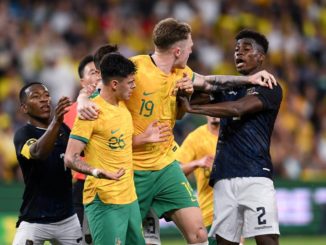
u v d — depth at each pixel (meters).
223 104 18.64
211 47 50.09
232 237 19.20
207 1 52.28
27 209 19.30
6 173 37.94
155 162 18.67
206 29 50.88
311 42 54.66
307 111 49.47
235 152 19.06
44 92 19.38
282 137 45.53
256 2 54.09
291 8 55.16
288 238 37.00
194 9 51.69
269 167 19.11
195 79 19.05
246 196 18.91
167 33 18.31
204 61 49.19
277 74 50.91
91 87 18.73
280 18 54.50
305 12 55.75
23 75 43.44
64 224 19.47
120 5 49.97
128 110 18.34
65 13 47.50
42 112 19.30
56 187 19.28
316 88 51.41
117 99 17.92
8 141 38.78
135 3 50.44
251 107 18.67
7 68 43.38
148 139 18.33
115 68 17.64
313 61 53.94
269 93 18.88
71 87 43.59
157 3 50.97
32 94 19.28
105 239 17.88
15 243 19.30
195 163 21.14
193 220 18.66
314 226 37.81
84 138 17.50
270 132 19.30
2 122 39.66
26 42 44.75
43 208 19.25
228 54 50.34
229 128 19.20
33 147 18.50
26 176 19.20
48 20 46.94
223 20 52.25
